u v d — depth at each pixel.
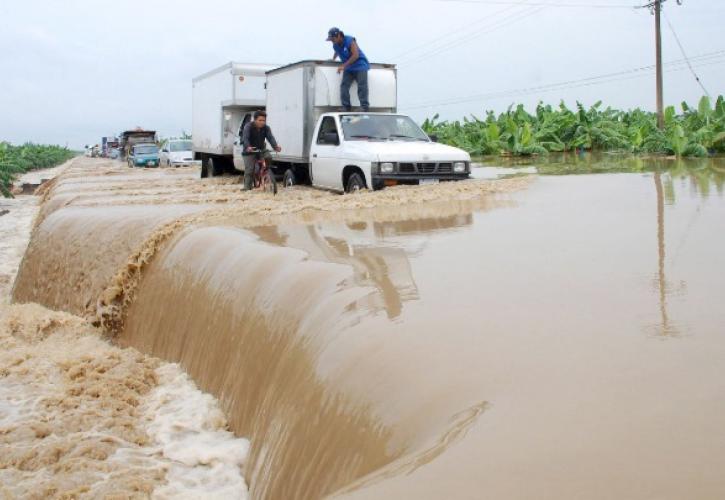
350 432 3.76
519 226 8.14
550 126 29.17
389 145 13.23
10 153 54.69
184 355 7.31
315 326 5.02
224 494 4.76
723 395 3.17
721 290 5.02
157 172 31.14
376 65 15.52
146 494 4.71
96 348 8.64
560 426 2.94
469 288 5.30
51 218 12.73
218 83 20.69
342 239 7.65
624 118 34.41
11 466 5.14
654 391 3.25
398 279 5.66
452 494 2.47
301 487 3.97
